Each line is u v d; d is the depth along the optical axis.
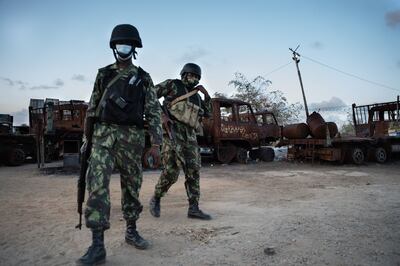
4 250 3.06
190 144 4.10
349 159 11.98
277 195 5.86
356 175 8.96
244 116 13.64
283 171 10.05
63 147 12.36
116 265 2.71
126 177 3.04
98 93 2.98
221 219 4.10
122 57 3.02
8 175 9.16
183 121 4.03
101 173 2.76
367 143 12.42
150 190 6.53
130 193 3.08
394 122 13.27
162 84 4.11
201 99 4.38
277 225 3.78
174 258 2.86
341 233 3.47
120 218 4.18
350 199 5.39
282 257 2.86
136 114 2.97
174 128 4.05
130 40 3.01
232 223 3.91
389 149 12.98
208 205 4.97
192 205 4.14
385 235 3.40
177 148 4.00
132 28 3.06
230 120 12.91
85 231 3.60
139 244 3.06
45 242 3.27
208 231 3.59
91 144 2.96
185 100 4.08
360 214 4.29
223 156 12.55
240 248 3.07
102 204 2.71
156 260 2.82
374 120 14.34
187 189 4.18
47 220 4.09
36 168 11.14
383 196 5.67
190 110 4.06
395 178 8.29
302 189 6.55
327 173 9.48
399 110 13.29
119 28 3.03
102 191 2.74
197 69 4.20
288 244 3.16
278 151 17.05
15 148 12.63
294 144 12.92
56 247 3.13
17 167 11.92
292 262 2.75
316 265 2.69
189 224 3.88
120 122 2.90
